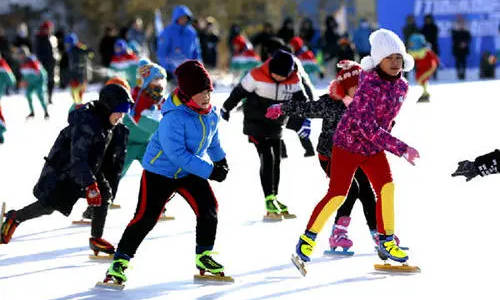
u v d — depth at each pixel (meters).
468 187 20.30
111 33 63.97
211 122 13.09
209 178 12.86
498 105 39.62
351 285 12.90
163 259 14.84
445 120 34.19
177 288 13.03
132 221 13.26
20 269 14.36
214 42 62.66
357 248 15.23
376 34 13.00
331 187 13.35
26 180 23.50
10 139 33.38
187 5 79.12
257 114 17.98
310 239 13.37
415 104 42.22
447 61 62.94
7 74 40.72
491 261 13.98
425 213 17.77
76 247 15.91
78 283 13.41
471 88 51.28
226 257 14.84
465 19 62.50
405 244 15.31
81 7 80.44
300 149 28.25
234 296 12.50
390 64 12.92
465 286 12.65
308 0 73.44
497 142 27.41
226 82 61.62
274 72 17.69
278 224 17.48
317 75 64.12
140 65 18.31
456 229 16.28
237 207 19.38
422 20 62.53
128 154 18.03
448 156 25.03
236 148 28.98
